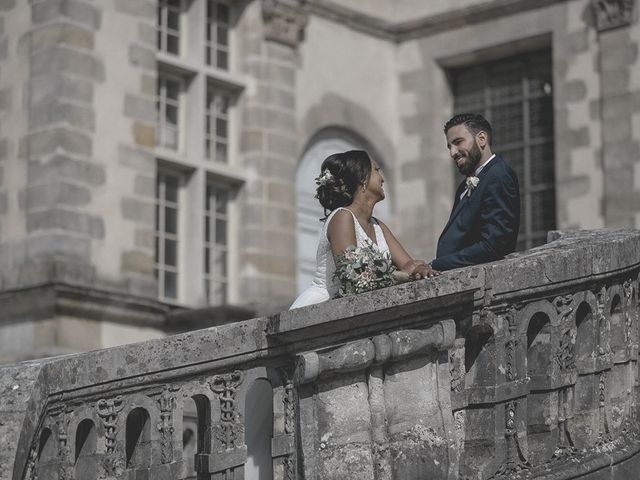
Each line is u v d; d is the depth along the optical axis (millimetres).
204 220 25672
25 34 24109
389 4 29297
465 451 10938
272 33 26906
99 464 10094
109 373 10133
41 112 23688
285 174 26719
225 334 10453
